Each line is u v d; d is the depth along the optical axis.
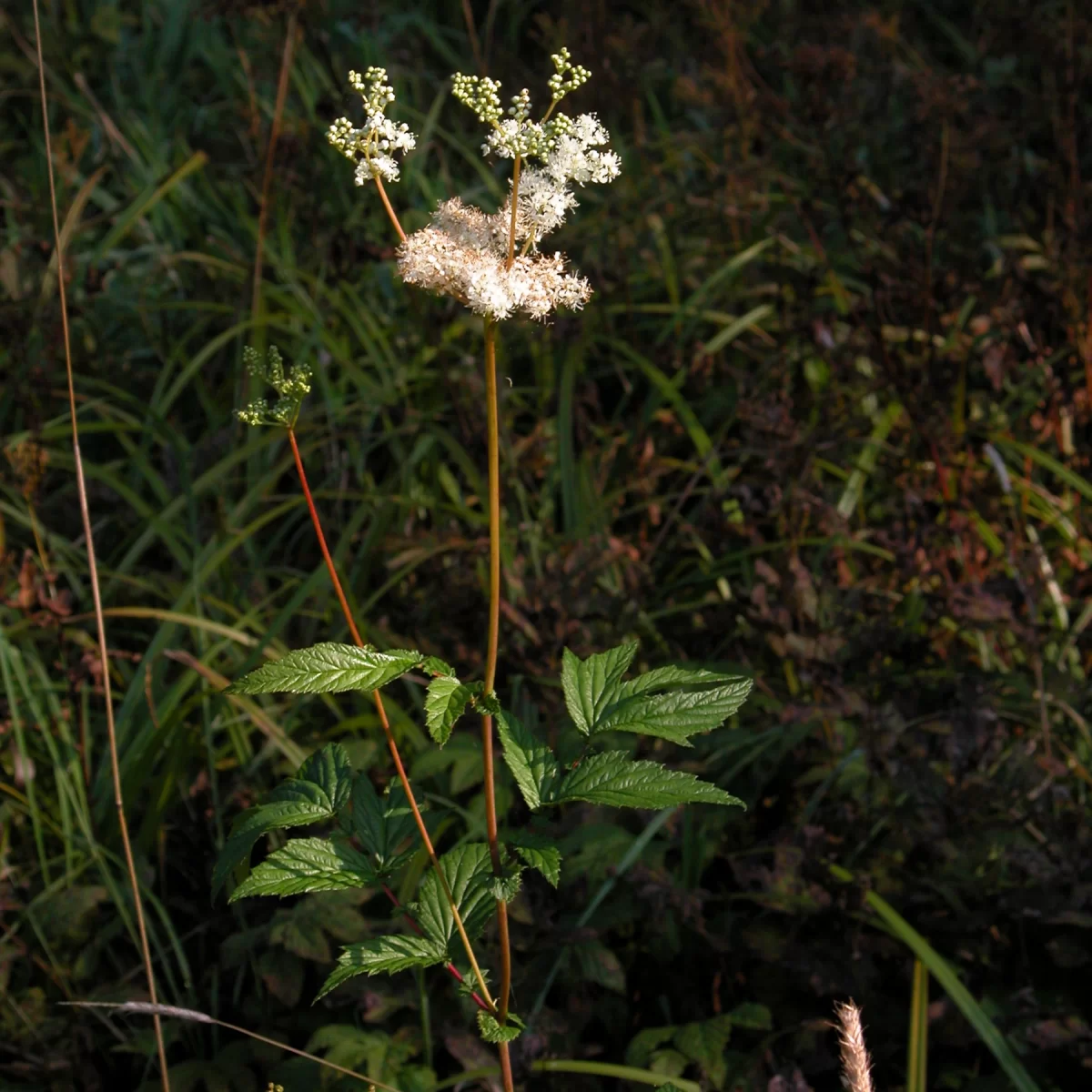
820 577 1.48
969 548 1.59
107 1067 1.36
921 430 1.64
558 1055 1.28
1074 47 1.98
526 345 1.94
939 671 1.50
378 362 1.90
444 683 0.93
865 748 1.37
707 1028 1.27
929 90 1.84
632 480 1.70
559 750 1.39
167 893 1.44
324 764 1.01
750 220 2.12
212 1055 1.35
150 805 1.40
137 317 2.09
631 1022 1.36
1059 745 1.47
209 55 2.66
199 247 2.19
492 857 0.96
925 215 1.78
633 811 1.39
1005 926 1.34
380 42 2.57
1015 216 2.07
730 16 2.09
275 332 2.06
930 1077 1.29
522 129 0.92
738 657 1.52
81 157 2.45
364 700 1.52
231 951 1.33
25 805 1.45
